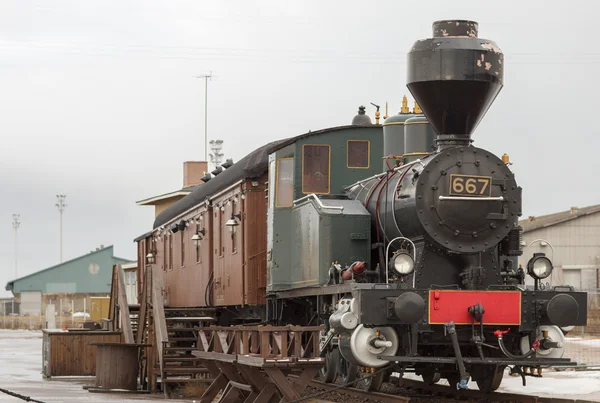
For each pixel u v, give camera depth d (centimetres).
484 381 1438
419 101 1414
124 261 10131
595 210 4522
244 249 1875
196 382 1802
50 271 9912
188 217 2528
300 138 1653
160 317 1864
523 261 4397
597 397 1475
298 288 1587
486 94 1385
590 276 4469
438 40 1396
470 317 1263
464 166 1337
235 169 1994
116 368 1877
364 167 1678
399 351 1293
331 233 1458
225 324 2258
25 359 3162
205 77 4459
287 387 1188
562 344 1303
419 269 1329
